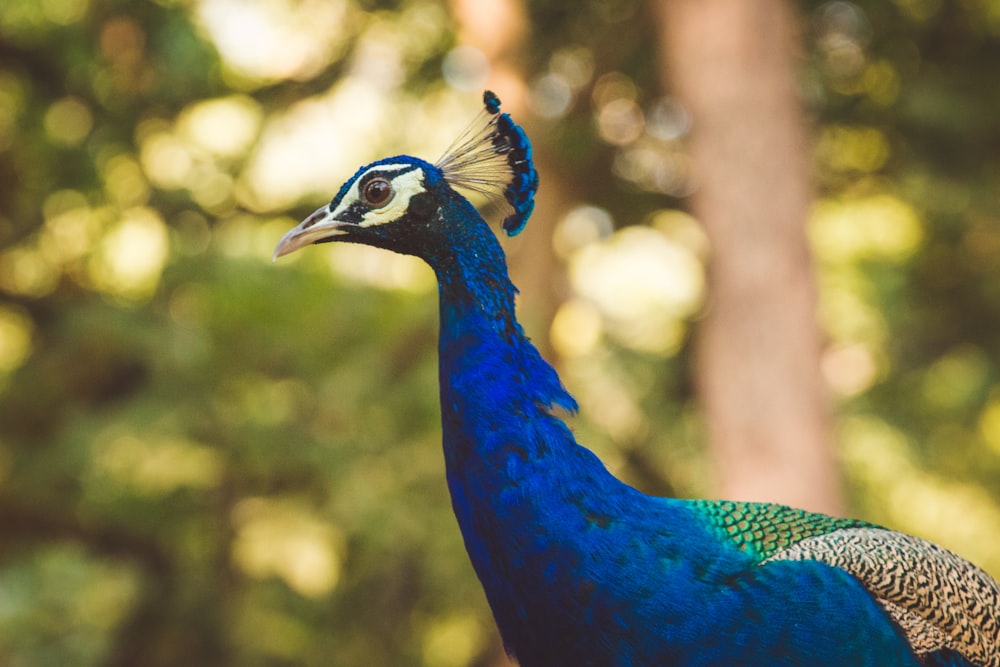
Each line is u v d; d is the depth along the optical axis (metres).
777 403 9.19
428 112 15.78
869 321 15.25
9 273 16.17
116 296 15.98
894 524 15.82
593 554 3.56
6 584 12.73
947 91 15.33
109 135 15.75
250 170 15.91
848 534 4.17
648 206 16.59
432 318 15.55
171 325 14.95
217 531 15.37
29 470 15.16
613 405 15.51
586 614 3.55
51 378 15.72
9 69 15.43
